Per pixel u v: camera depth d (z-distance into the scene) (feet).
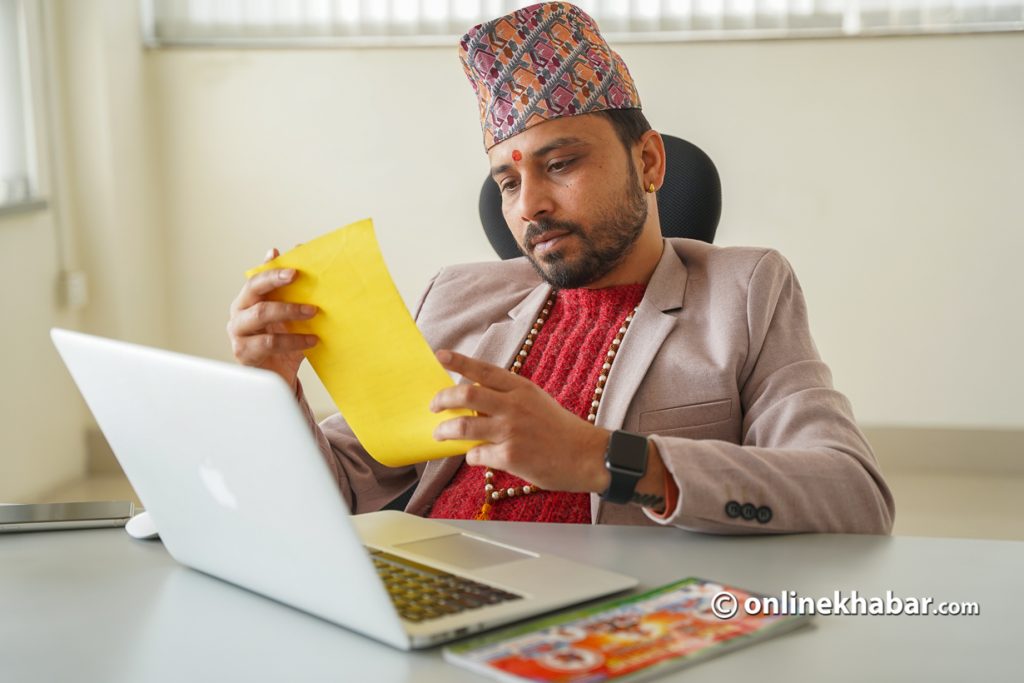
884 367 12.42
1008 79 11.84
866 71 12.00
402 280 13.01
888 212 12.18
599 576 3.16
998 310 12.18
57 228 11.85
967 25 11.78
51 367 11.75
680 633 2.75
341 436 5.20
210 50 12.76
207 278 13.15
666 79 12.23
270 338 3.61
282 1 12.61
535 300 5.28
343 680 2.56
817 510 3.76
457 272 5.65
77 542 3.76
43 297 11.59
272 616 3.02
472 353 5.31
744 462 3.71
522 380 3.50
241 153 12.91
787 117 12.16
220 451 2.82
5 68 11.22
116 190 12.20
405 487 5.35
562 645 2.68
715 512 3.59
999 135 11.93
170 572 3.42
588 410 4.84
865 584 3.20
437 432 3.47
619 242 4.83
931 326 12.30
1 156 11.16
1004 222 12.05
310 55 12.69
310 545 2.75
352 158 12.82
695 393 4.65
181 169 13.00
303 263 3.51
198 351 13.29
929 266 12.21
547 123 4.66
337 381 3.69
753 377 4.66
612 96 4.76
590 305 5.07
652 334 4.79
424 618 2.81
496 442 3.46
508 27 4.74
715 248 5.10
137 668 2.68
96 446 12.51
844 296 12.37
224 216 13.03
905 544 3.59
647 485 3.62
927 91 11.96
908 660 2.66
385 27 12.53
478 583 3.09
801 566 3.37
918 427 12.43
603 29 12.19
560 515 4.71
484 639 2.73
